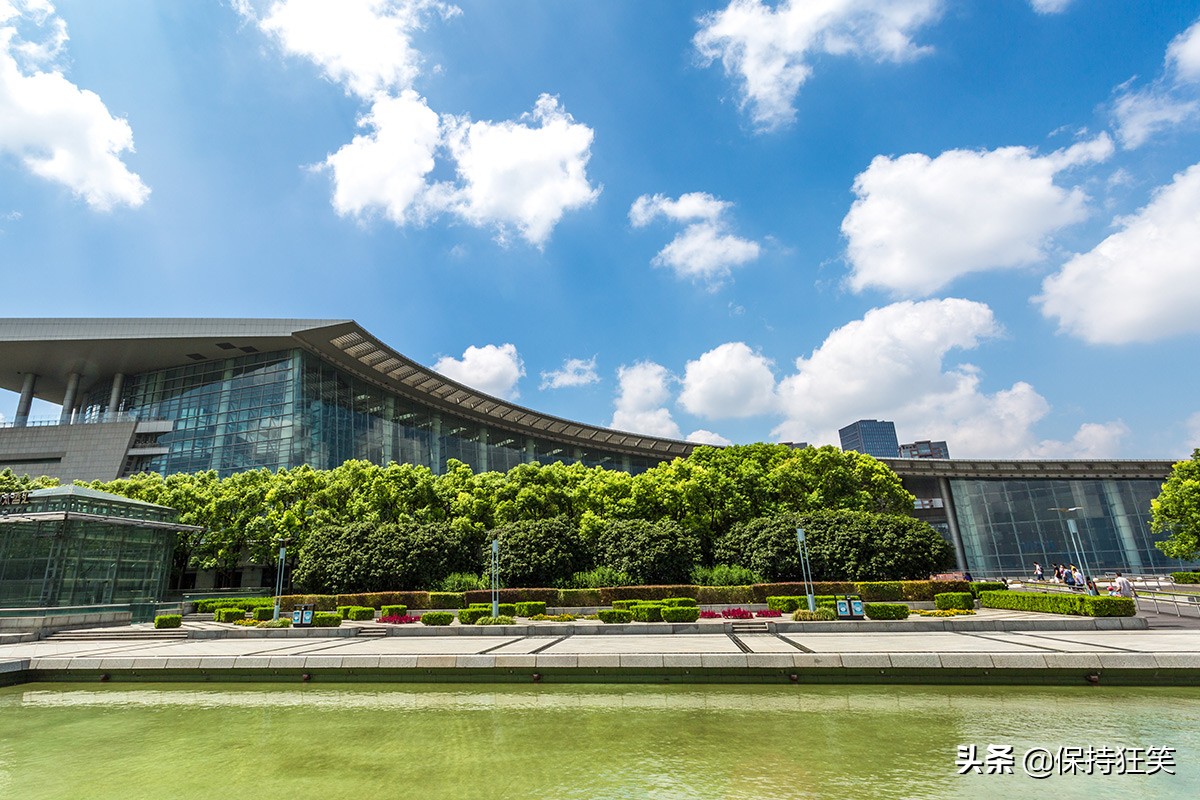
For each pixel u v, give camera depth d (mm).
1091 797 6059
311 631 21609
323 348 51844
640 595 27141
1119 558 56406
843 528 28938
